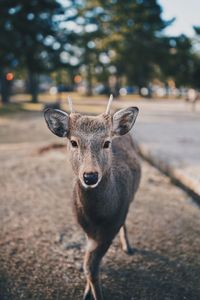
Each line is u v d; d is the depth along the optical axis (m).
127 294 1.46
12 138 4.80
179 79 15.88
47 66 9.86
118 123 1.36
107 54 16.31
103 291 1.47
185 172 2.69
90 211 1.31
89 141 1.24
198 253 1.75
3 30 8.52
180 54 15.35
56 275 1.56
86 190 1.28
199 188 2.38
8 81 10.59
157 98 16.97
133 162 1.66
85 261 1.37
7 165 3.24
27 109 9.14
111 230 1.36
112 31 15.52
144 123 6.08
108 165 1.27
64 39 9.82
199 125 5.82
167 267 1.63
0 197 2.43
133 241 1.85
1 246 1.78
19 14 8.68
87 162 1.20
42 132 5.39
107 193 1.29
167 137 4.42
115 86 17.44
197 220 2.12
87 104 11.09
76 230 1.95
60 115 1.32
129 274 1.58
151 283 1.52
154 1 15.05
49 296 1.44
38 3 8.86
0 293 1.45
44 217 2.11
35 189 2.60
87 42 12.58
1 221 2.05
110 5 15.18
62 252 1.74
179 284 1.52
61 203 2.33
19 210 2.21
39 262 1.65
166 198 2.47
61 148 3.84
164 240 1.86
